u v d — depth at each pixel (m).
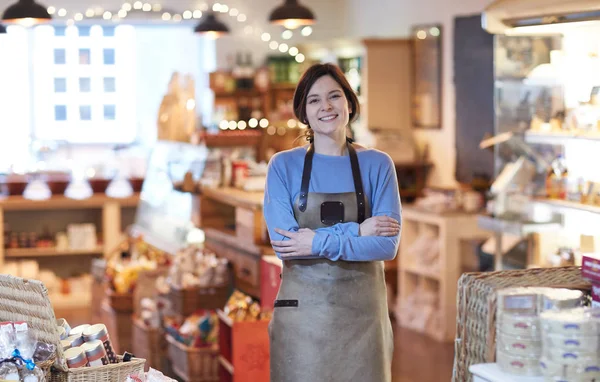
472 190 8.28
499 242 6.26
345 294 3.64
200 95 11.73
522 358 2.78
